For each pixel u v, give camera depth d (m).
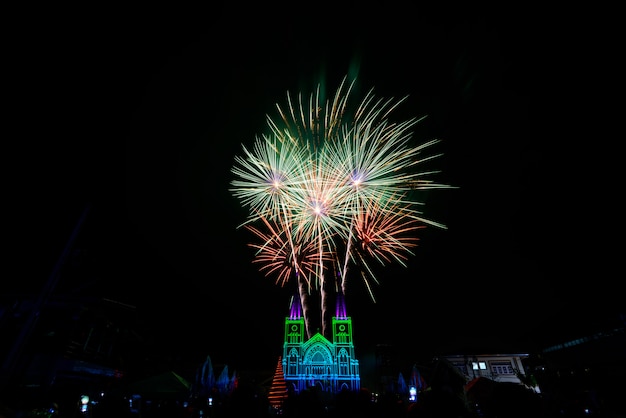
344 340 60.22
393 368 55.91
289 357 58.69
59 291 25.17
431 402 4.95
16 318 23.58
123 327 32.72
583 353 34.28
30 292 24.30
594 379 29.00
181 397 16.78
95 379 27.50
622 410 23.80
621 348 29.36
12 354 15.58
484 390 11.66
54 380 22.83
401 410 5.56
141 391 16.61
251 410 5.07
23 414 4.59
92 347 28.08
